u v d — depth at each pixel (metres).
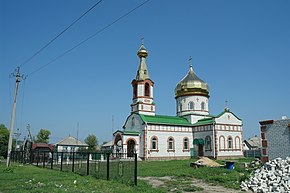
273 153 20.25
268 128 20.81
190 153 53.88
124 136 49.53
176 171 26.00
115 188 16.14
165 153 50.81
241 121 54.84
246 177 18.91
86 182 18.52
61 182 18.59
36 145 62.00
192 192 15.76
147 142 49.25
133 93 55.38
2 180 20.14
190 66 61.31
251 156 59.53
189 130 54.91
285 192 14.04
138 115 51.91
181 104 59.00
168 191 16.03
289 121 19.62
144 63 56.09
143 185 17.36
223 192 15.60
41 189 15.71
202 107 58.22
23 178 21.27
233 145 52.56
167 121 52.62
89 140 102.50
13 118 33.75
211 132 51.09
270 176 16.67
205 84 59.34
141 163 40.28
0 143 70.44
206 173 23.52
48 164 35.91
